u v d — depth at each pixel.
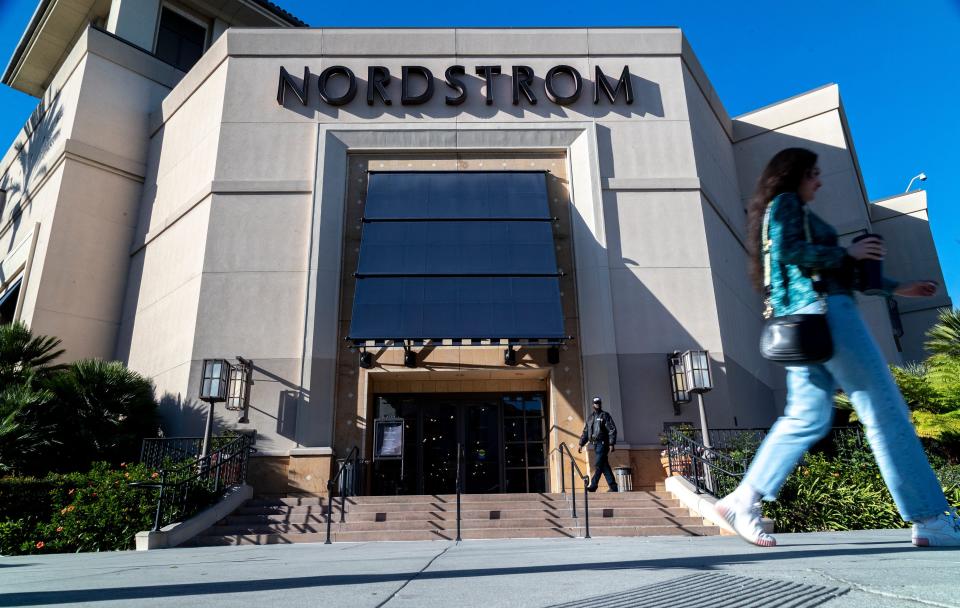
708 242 16.56
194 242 16.88
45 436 13.35
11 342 15.11
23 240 21.23
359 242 16.56
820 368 2.74
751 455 11.41
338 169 17.02
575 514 10.84
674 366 15.03
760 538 3.12
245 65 17.97
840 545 3.48
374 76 17.73
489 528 10.71
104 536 9.79
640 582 2.26
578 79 17.78
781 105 21.95
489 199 16.59
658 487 14.16
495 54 18.20
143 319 18.25
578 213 16.72
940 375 12.96
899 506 2.73
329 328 15.48
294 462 14.23
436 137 17.42
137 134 21.09
